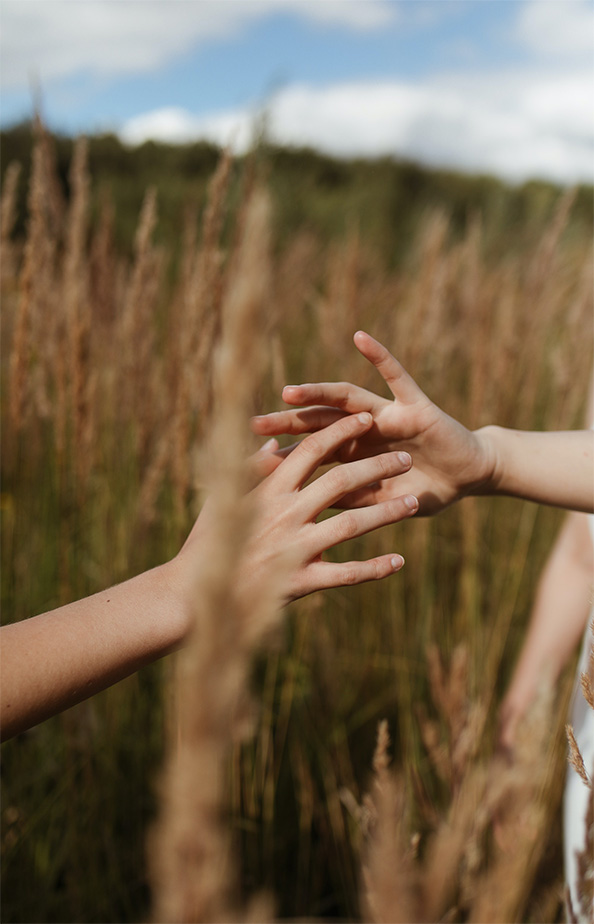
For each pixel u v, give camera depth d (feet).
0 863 5.50
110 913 5.55
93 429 6.19
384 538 8.11
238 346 0.69
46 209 6.75
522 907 3.92
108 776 6.01
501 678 7.34
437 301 8.75
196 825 0.75
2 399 7.11
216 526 0.70
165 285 10.52
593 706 2.37
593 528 4.24
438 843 1.69
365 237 25.45
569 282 11.17
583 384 7.98
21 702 2.25
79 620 2.44
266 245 0.71
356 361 8.85
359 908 5.33
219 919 0.82
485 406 8.12
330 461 3.62
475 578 7.26
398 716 7.09
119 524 7.22
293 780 6.67
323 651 6.78
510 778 3.03
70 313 6.08
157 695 6.55
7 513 6.48
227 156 5.73
